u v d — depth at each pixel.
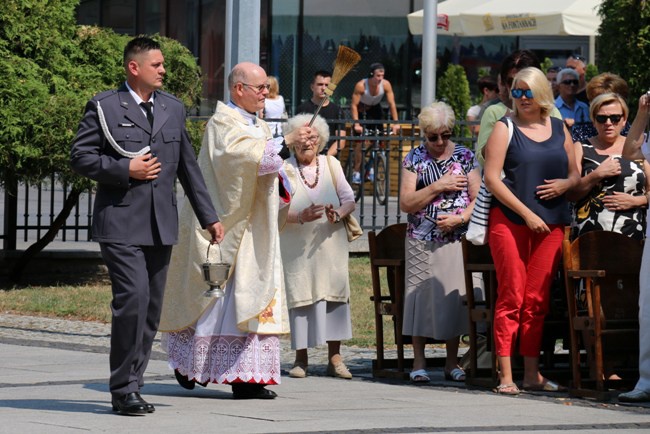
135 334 10.71
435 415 11.02
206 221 11.15
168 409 11.13
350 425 10.30
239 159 11.56
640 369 12.08
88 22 41.56
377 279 14.01
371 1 36.50
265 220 11.77
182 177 11.20
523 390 12.66
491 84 19.92
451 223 13.18
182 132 11.05
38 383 12.64
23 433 9.75
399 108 36.66
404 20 36.53
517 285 12.36
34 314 18.52
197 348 11.85
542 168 12.24
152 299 11.05
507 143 12.30
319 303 13.61
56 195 33.28
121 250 10.67
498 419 10.86
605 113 12.92
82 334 16.73
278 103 23.64
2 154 19.03
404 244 14.05
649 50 21.83
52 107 19.09
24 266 21.58
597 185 12.94
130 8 40.81
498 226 12.37
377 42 36.59
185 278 11.89
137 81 10.82
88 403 11.37
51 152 19.16
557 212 12.31
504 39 36.94
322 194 13.69
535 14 28.36
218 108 11.95
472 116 23.67
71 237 25.66
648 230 11.94
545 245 12.37
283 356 15.54
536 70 12.37
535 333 12.53
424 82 18.94
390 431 10.04
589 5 28.38
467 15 29.27
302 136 12.30
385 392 12.60
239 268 11.70
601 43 22.72
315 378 13.73
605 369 12.64
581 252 12.27
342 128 24.16
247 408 11.28
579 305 12.90
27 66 19.42
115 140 10.67
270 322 11.79
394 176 27.44
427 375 13.39
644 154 12.47
